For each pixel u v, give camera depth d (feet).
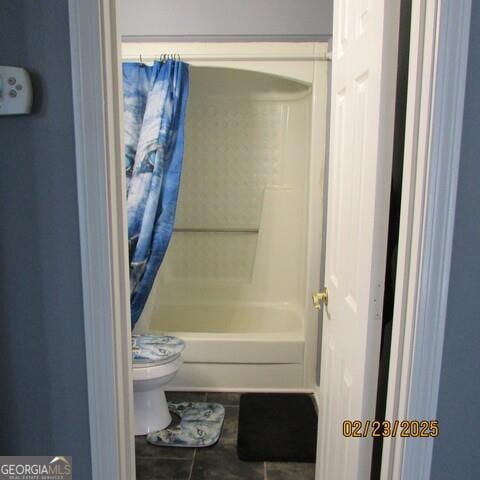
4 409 3.33
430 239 2.86
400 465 3.17
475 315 2.97
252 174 10.62
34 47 2.94
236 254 10.97
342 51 4.50
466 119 2.79
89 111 2.94
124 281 3.39
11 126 3.03
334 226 4.85
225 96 10.33
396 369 3.17
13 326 3.24
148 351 7.04
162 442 6.93
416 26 2.81
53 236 3.13
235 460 6.59
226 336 8.66
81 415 3.32
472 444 3.11
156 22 7.73
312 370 8.61
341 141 4.55
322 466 5.28
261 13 7.68
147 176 7.69
